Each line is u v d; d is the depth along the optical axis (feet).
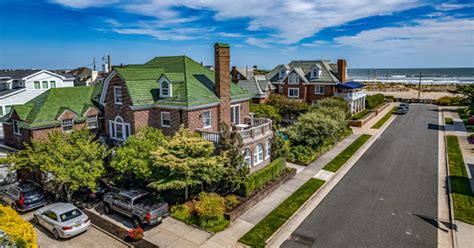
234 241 59.41
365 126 169.48
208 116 97.19
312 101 204.03
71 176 68.39
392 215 69.46
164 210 65.16
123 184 82.33
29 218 69.05
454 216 67.62
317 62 214.69
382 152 120.16
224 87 100.17
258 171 82.94
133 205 65.10
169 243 58.85
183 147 71.10
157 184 66.80
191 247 57.41
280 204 74.74
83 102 114.21
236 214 68.18
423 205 74.23
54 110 104.68
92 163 71.77
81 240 60.13
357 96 196.44
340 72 197.77
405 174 95.50
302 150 110.52
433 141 135.74
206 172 70.13
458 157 109.91
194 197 74.84
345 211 71.61
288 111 165.89
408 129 161.07
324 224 65.82
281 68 212.02
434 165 103.76
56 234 60.23
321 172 97.50
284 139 112.78
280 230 63.41
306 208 73.26
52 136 76.38
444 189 83.76
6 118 109.09
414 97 308.81
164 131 96.53
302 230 63.41
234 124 109.81
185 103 88.79
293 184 87.81
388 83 495.00
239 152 79.82
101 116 113.39
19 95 154.30
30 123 97.30
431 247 57.31
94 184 70.18
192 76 104.37
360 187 85.81
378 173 96.84
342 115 143.43
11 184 79.00
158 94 99.35
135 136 80.79
